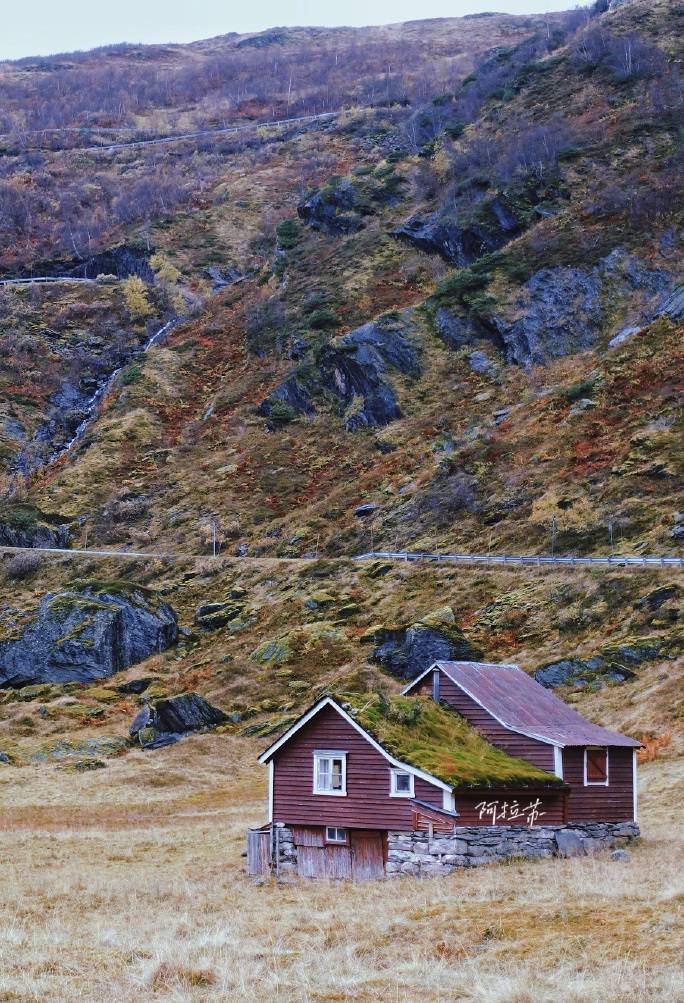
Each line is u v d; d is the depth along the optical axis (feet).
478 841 126.41
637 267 499.10
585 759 140.26
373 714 134.10
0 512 463.42
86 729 274.57
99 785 220.43
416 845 126.31
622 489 340.80
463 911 93.86
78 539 455.22
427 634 278.46
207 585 383.65
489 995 69.97
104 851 152.97
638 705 222.07
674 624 257.14
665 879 103.76
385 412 482.28
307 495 448.65
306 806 134.41
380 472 431.43
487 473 387.96
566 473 365.40
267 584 367.66
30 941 89.76
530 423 411.54
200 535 433.07
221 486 468.75
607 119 633.61
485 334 504.43
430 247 606.96
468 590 317.01
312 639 308.81
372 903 103.24
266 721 263.70
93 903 110.93
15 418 559.38
